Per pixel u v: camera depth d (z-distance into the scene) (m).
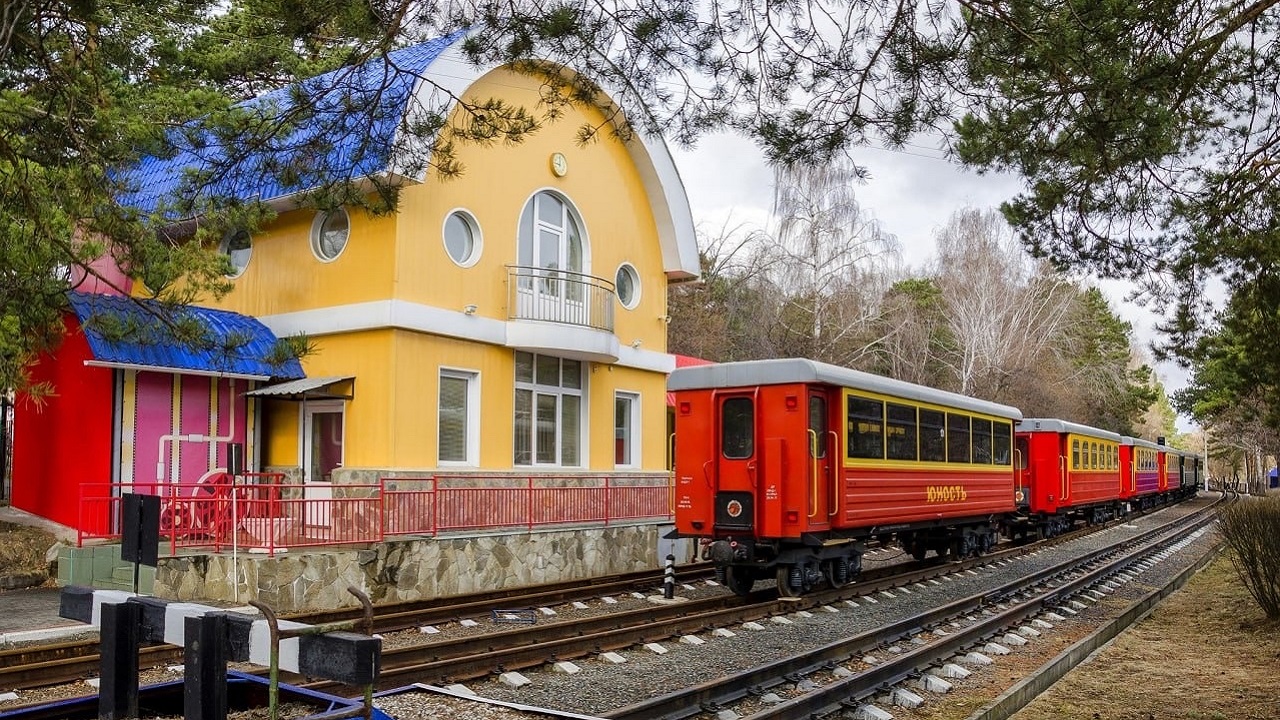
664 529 19.34
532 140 19.00
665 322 22.72
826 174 36.03
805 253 37.41
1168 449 51.88
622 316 21.36
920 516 17.28
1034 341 43.44
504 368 18.34
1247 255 10.38
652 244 22.42
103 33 12.38
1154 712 8.59
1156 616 14.52
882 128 8.27
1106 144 8.80
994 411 21.23
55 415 16.33
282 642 4.77
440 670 8.96
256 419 17.48
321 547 13.27
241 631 4.87
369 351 16.41
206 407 16.61
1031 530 28.44
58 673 8.80
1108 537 30.06
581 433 20.14
